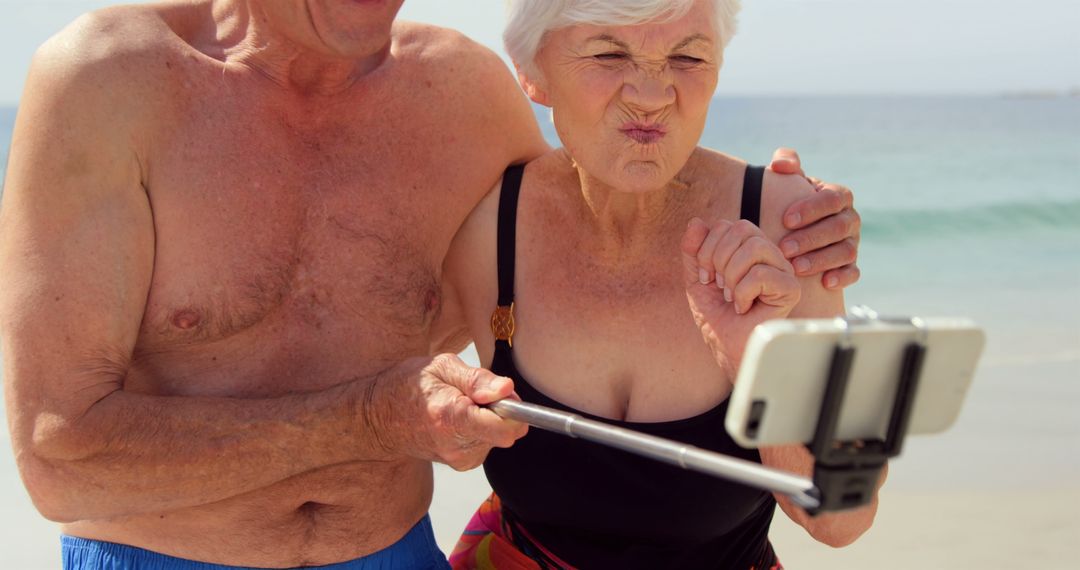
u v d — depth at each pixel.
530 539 2.42
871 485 1.22
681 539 2.27
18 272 2.04
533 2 2.11
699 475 2.19
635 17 1.99
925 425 1.23
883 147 25.67
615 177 2.11
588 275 2.33
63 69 2.05
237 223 2.20
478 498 5.11
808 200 2.18
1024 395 7.22
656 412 2.25
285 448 2.10
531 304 2.37
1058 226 15.58
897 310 10.84
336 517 2.32
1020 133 29.77
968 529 4.89
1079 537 4.81
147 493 2.08
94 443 2.01
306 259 2.27
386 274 2.32
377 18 2.18
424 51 2.47
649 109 2.04
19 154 2.06
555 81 2.15
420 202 2.38
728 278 1.92
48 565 4.50
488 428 1.83
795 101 46.00
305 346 2.26
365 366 2.30
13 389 2.04
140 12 2.22
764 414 1.16
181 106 2.17
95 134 2.04
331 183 2.30
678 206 2.30
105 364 2.05
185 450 2.05
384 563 2.41
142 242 2.09
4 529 4.86
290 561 2.31
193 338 2.18
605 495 2.24
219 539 2.27
